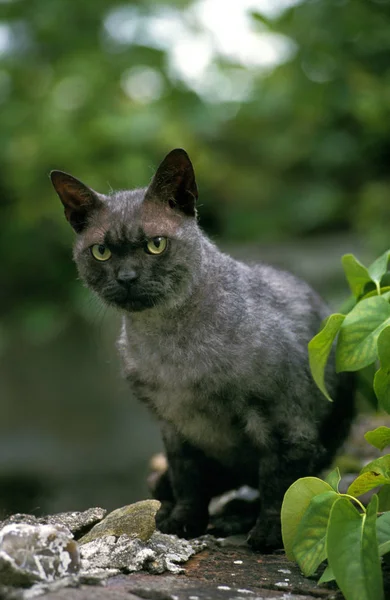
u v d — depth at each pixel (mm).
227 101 9414
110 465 7633
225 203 8844
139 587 2477
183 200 3361
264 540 3123
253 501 3807
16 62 9500
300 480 2668
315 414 3490
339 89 7793
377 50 7309
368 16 7078
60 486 7352
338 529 2402
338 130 8664
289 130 8898
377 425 4781
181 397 3262
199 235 3365
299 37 7617
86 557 2707
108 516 3018
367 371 3725
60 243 9094
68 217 3459
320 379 3037
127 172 8281
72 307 9016
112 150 8664
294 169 8930
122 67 9102
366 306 2951
